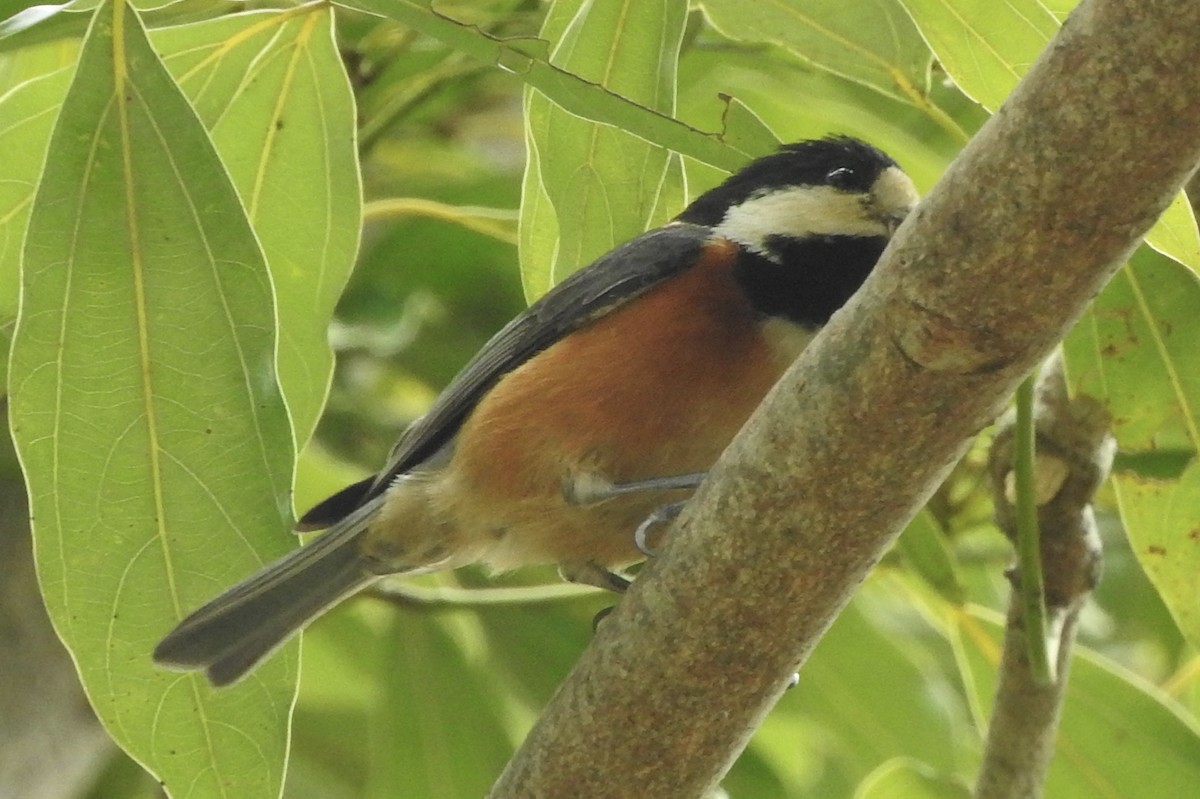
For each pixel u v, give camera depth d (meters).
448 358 9.66
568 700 5.04
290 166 6.54
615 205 6.45
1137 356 6.30
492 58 5.48
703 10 7.15
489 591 7.95
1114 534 9.92
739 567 4.69
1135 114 3.81
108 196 5.32
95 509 5.51
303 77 6.44
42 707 7.02
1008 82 6.05
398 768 9.38
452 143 9.41
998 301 4.12
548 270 6.88
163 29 6.21
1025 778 6.20
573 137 6.38
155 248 5.38
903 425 4.39
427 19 5.41
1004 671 6.23
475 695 9.49
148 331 5.43
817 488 4.54
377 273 9.43
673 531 4.89
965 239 4.10
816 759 9.70
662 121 5.55
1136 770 7.80
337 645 9.84
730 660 4.82
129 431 5.48
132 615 5.62
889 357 4.31
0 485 7.34
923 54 6.89
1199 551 6.57
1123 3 3.78
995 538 8.97
